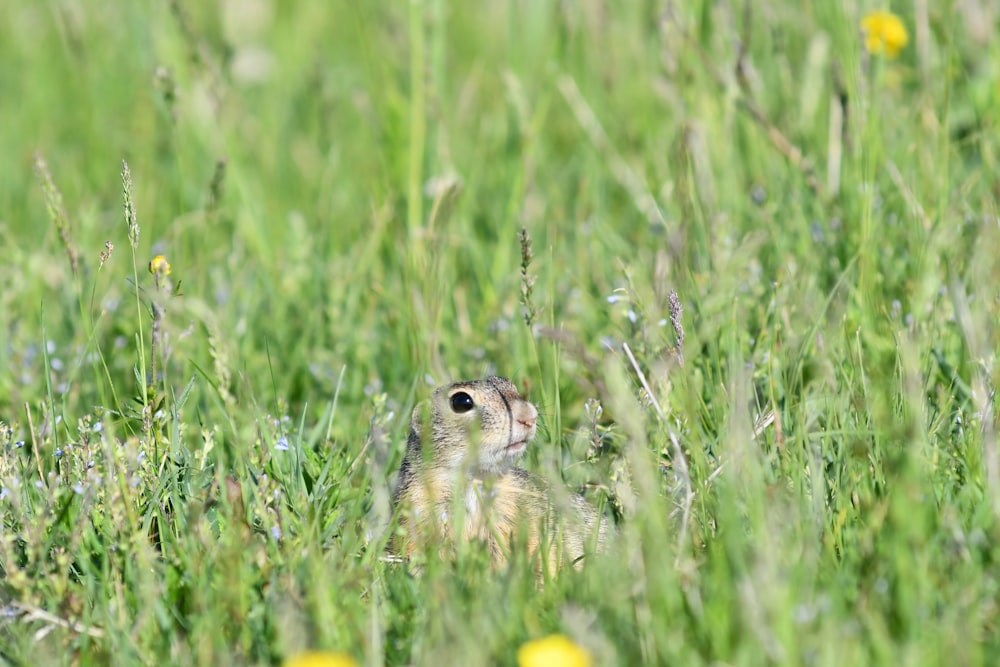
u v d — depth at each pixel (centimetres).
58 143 2095
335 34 2362
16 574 834
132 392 1305
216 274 1495
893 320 1145
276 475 991
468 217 1628
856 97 1431
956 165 1445
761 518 814
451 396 1077
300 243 1566
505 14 2344
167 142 1912
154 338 1031
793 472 929
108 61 2205
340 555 889
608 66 1878
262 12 2272
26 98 2208
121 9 2250
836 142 1471
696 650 757
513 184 1673
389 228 1611
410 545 987
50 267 1494
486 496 941
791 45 1755
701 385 1121
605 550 930
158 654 802
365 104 1806
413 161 1592
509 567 838
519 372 1273
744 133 1664
